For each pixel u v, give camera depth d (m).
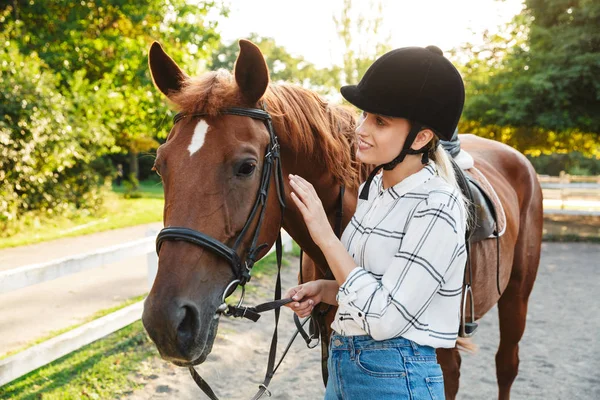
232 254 1.38
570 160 31.97
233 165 1.39
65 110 10.28
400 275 1.21
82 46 12.49
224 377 3.45
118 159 27.83
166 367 3.49
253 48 1.44
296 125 1.64
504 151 3.13
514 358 2.90
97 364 3.42
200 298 1.31
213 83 1.50
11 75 9.18
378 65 1.27
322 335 1.80
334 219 1.87
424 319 1.25
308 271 2.17
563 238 9.89
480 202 2.11
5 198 8.80
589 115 10.16
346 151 1.82
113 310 4.48
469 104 10.97
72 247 7.72
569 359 3.86
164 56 1.63
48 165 9.70
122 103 12.80
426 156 1.30
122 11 12.49
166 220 1.38
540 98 10.25
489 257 2.28
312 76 13.30
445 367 2.07
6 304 4.76
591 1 9.77
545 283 6.36
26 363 2.83
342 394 1.33
